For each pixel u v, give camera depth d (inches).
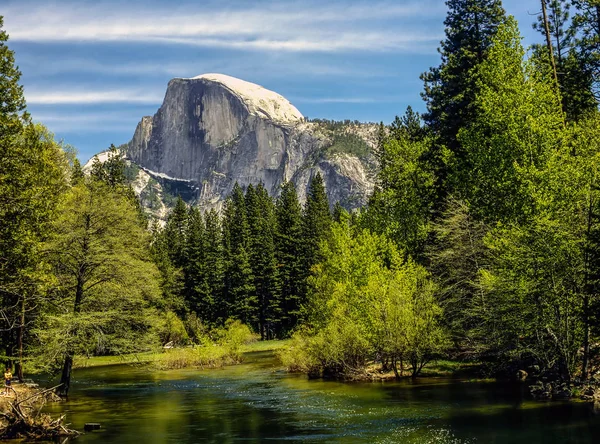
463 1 1947.6
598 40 1560.0
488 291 1259.8
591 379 1009.5
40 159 1139.9
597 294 994.7
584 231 1019.9
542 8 1578.5
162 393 1378.0
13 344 1486.2
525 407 922.1
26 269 1095.6
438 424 837.2
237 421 951.0
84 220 1363.2
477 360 1492.4
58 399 1274.6
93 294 1355.8
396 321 1349.7
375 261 1652.3
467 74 1861.5
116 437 847.1
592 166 1062.4
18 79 1144.8
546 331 1113.4
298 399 1155.3
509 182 1263.5
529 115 1255.5
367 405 1029.2
